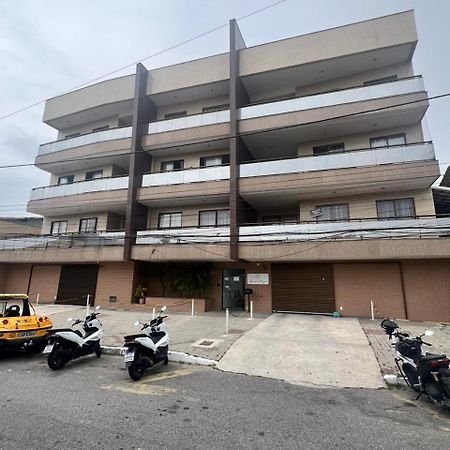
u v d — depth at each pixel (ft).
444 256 40.11
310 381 20.77
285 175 49.90
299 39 54.90
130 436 12.85
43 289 69.56
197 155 63.21
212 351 27.17
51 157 70.38
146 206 63.21
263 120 53.36
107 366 24.07
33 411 15.29
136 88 63.52
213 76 59.93
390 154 45.47
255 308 53.26
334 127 51.62
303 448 12.16
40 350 27.94
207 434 13.15
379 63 53.47
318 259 46.24
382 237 42.34
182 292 57.72
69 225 72.69
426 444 12.55
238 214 51.52
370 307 46.62
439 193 50.83
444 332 34.68
